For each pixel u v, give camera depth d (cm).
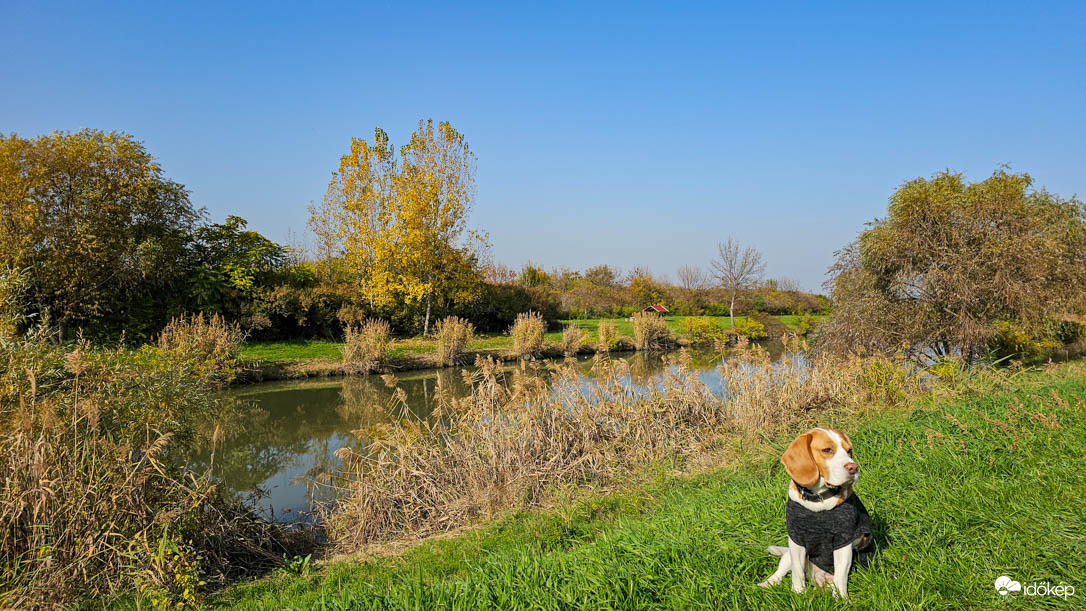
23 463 604
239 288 2991
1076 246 1823
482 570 436
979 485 505
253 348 2797
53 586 569
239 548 724
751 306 5928
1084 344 2103
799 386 1288
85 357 747
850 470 336
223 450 1355
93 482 631
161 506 663
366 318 3369
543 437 998
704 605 347
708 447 1038
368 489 841
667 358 1343
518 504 829
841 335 1872
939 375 1248
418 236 3369
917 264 1781
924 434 687
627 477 906
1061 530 405
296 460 1284
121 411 752
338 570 652
